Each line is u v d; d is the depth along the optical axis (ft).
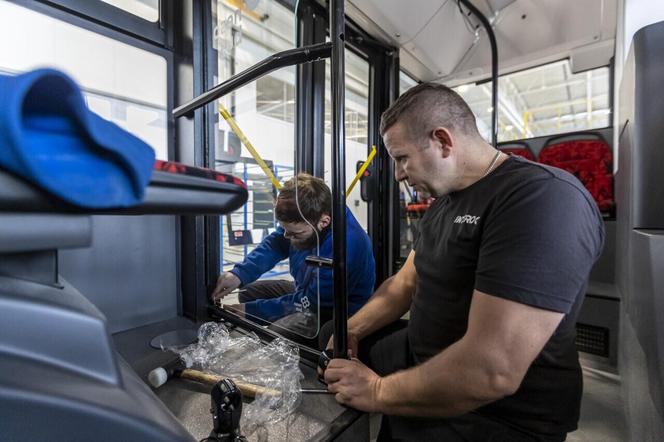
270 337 3.09
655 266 2.39
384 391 2.05
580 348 6.05
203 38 3.62
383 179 7.79
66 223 0.68
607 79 7.51
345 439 1.88
